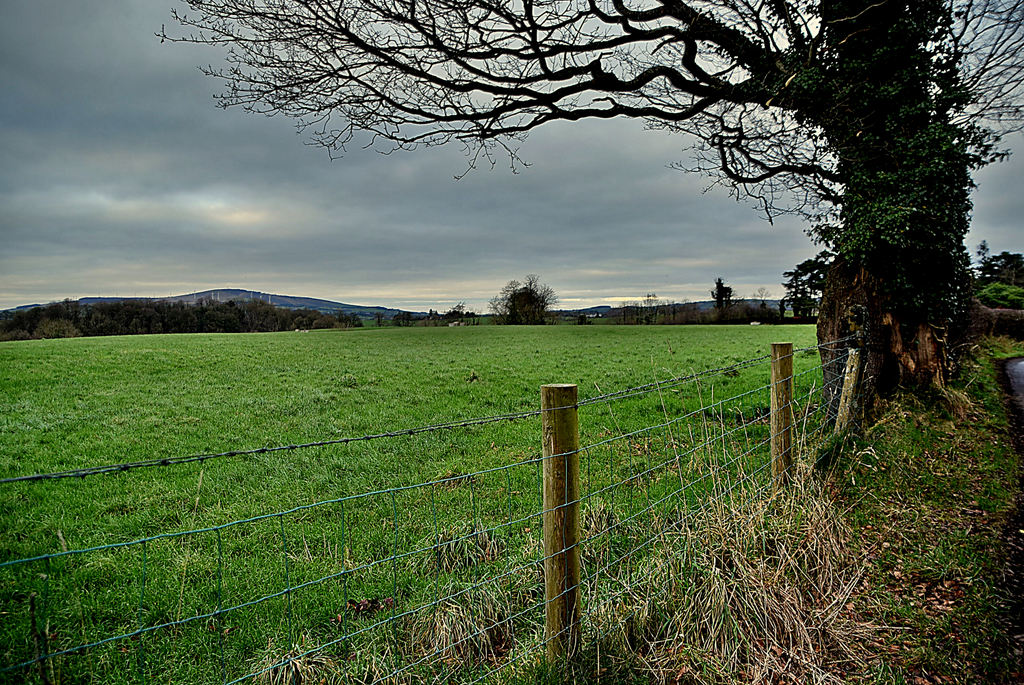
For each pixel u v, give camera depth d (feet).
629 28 27.76
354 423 41.55
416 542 19.12
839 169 32.99
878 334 30.76
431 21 25.89
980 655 12.29
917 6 29.71
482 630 13.10
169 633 14.30
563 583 11.25
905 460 23.79
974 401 33.58
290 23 25.18
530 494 23.48
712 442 20.13
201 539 20.06
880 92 29.99
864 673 11.92
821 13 30.60
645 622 12.84
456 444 32.81
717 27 28.68
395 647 12.98
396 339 119.34
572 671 11.10
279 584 16.66
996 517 19.08
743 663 12.20
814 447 20.76
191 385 56.70
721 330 153.17
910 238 30.17
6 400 47.39
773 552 15.60
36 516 22.97
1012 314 87.15
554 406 10.93
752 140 35.04
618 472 24.48
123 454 33.58
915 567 15.81
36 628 8.32
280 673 11.87
